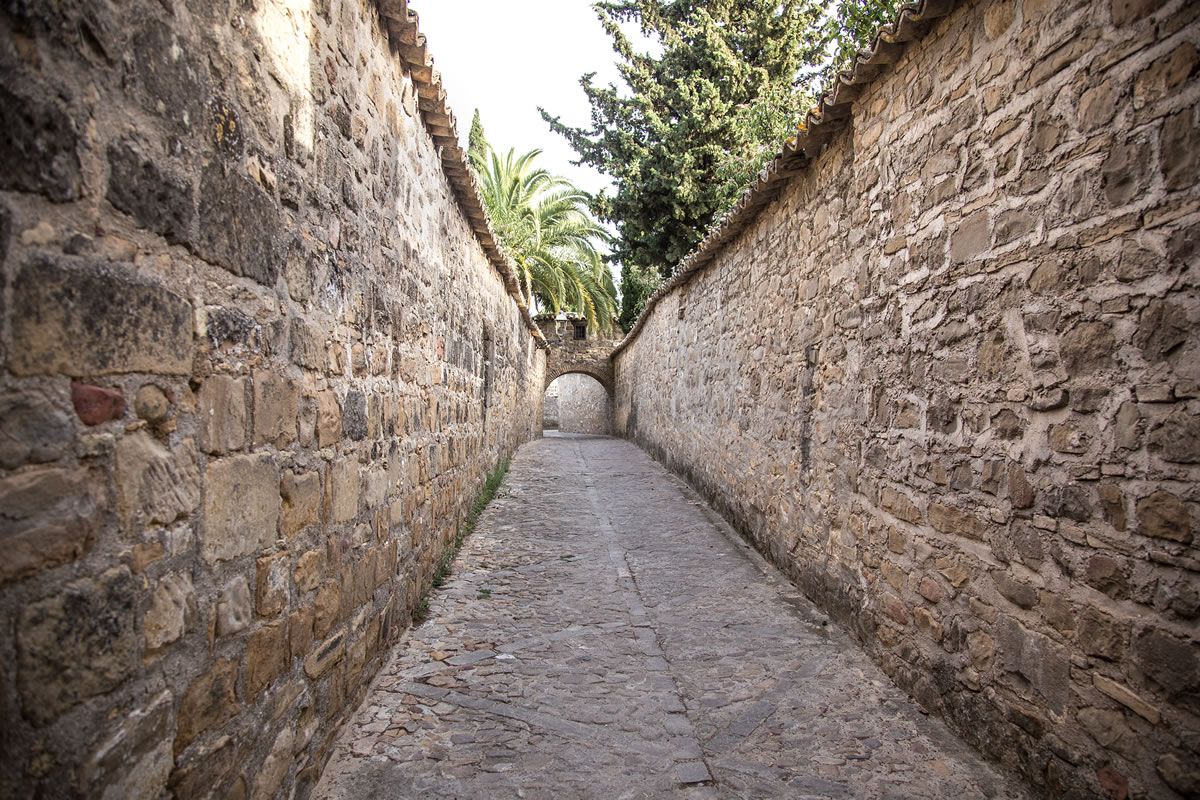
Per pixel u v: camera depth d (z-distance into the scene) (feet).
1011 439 8.74
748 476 21.12
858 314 13.20
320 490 8.21
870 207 12.73
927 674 10.44
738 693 10.89
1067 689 7.70
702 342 29.27
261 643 6.63
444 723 9.62
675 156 51.26
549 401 104.94
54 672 3.91
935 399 10.47
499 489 29.45
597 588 16.07
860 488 12.98
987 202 9.28
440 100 13.41
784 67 51.16
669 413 38.06
